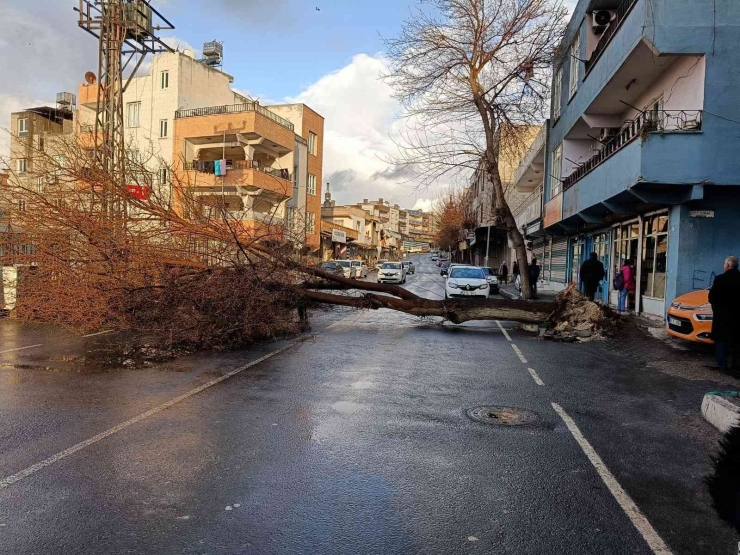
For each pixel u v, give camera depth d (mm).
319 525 3326
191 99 34094
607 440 5059
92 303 10484
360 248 74125
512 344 10812
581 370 8312
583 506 3676
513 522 3430
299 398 6289
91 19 17078
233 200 31422
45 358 8320
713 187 12102
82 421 5238
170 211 10883
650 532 3340
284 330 11422
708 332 9383
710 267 12422
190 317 9664
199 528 3260
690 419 5781
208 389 6590
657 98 14867
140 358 8438
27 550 2982
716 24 11727
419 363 8656
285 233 12414
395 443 4832
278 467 4215
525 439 5031
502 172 46125
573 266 24656
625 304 16000
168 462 4266
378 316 15297
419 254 156250
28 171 12102
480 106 18766
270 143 33875
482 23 18125
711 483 3906
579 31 19422
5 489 3742
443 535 3246
